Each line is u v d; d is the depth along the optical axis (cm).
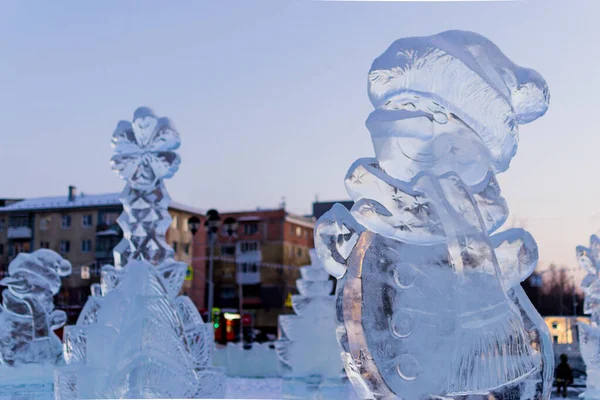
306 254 5309
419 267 382
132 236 734
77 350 657
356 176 386
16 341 804
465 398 375
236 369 1320
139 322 578
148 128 734
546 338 403
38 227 4638
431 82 388
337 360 1023
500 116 399
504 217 410
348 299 385
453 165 393
